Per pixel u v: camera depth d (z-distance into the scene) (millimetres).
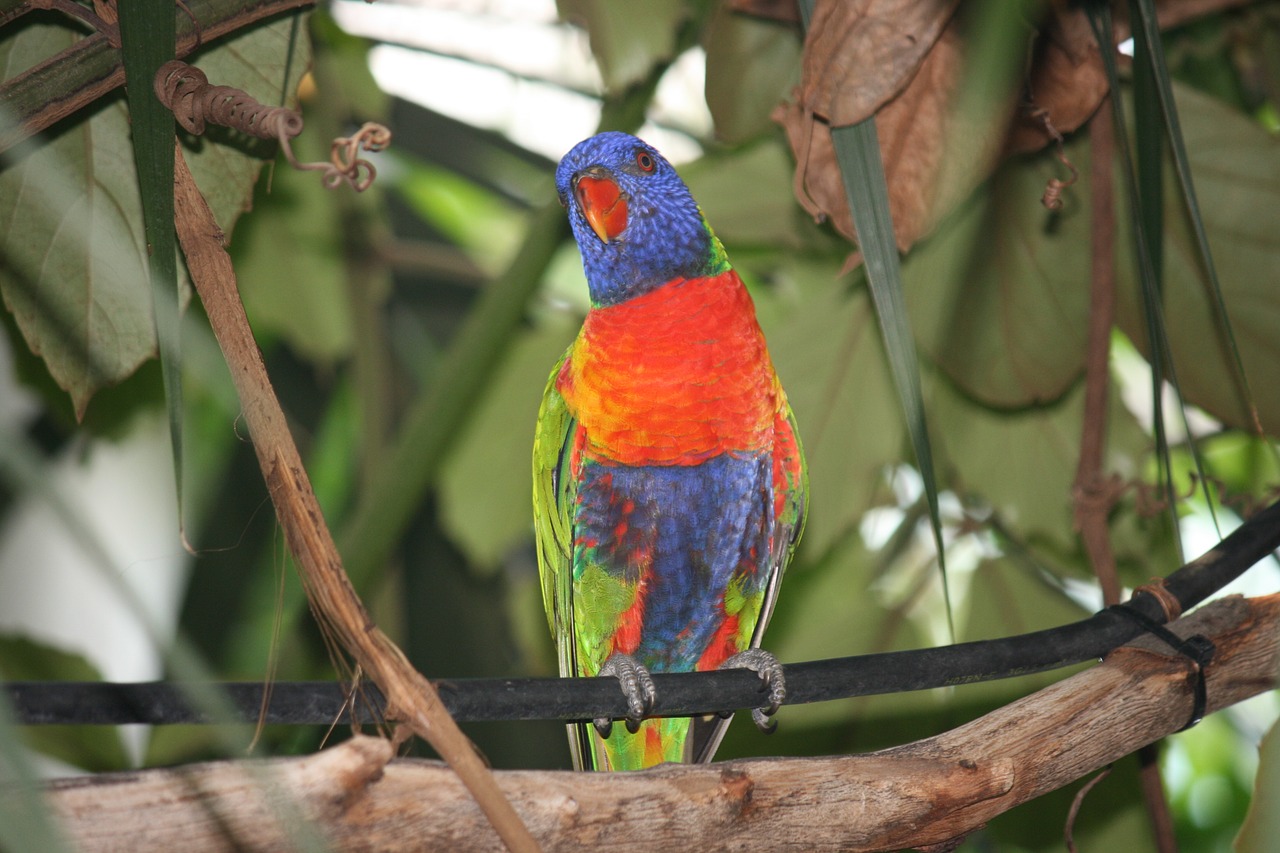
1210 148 4004
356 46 5102
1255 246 4016
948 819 2479
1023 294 4160
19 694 1882
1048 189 3391
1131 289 4160
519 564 6102
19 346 3957
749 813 2305
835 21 2928
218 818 1897
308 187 5043
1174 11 3861
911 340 2053
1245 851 2414
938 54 3213
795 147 3252
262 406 1923
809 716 4766
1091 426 3920
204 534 4934
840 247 4590
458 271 5508
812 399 4684
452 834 2061
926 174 3316
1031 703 2646
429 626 5410
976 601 4871
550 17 5043
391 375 5758
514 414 5141
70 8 2512
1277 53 4543
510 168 5809
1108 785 4441
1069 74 3564
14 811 989
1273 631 2773
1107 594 3832
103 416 4621
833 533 4695
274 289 5098
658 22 3934
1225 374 4121
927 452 1989
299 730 4594
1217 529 2275
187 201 2139
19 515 4754
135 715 1943
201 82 2379
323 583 1826
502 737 5289
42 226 3053
